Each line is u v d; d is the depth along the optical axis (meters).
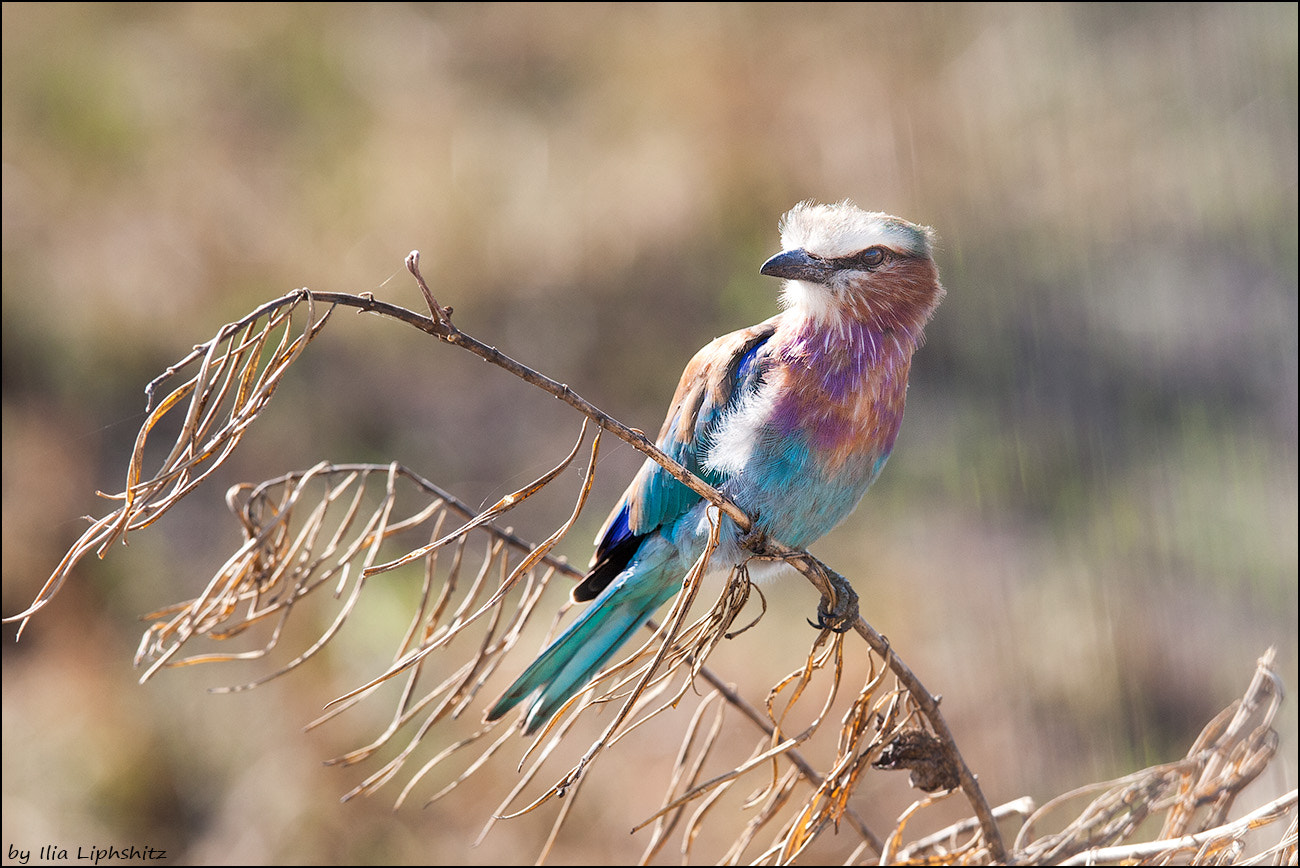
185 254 15.05
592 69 18.20
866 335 6.31
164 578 11.92
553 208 15.78
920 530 12.61
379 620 10.70
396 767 5.00
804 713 10.45
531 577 5.36
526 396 14.22
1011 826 9.53
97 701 10.53
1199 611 10.85
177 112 17.23
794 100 16.81
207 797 10.11
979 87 16.50
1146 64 16.09
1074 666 10.61
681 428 6.41
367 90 18.11
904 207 15.38
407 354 14.59
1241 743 5.46
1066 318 14.05
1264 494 11.66
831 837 9.57
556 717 4.27
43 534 12.06
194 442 3.53
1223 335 13.42
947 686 10.81
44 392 13.81
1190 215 14.73
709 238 15.52
